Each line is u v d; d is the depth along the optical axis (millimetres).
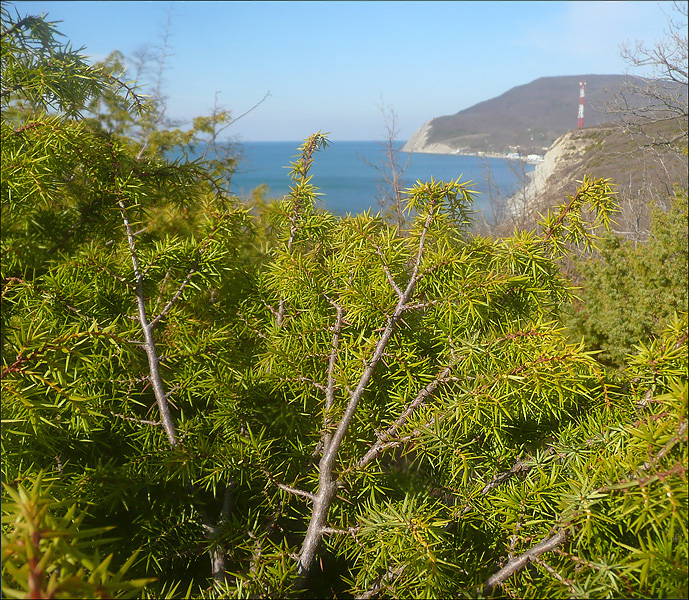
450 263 1350
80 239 1646
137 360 1413
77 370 1349
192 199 1895
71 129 1516
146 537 1417
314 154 1833
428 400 1445
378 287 1479
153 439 1488
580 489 1075
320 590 1408
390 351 1485
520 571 1165
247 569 1378
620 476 1037
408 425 1313
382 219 1618
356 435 1456
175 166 1767
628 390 1345
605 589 981
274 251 1889
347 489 1407
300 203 1823
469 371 1327
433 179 1401
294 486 1520
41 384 1140
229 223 1607
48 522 709
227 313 1839
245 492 1549
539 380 1169
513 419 1395
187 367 1569
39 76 1385
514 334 1312
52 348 1129
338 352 1517
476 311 1308
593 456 1164
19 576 605
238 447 1410
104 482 1324
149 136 4008
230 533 1389
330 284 1654
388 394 1509
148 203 1719
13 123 1453
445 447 1255
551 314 1588
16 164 1336
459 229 1500
